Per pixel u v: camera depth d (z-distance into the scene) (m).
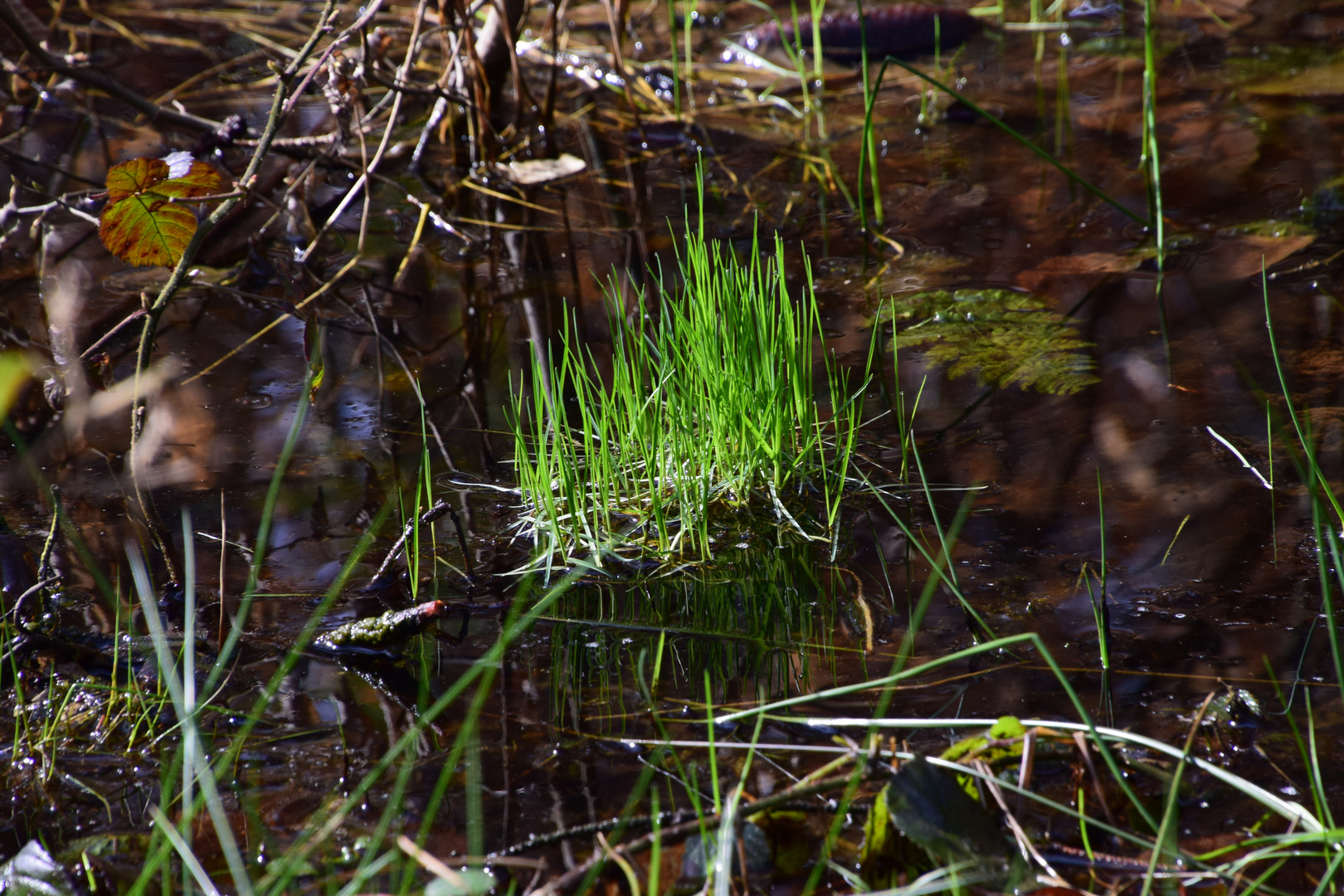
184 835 2.31
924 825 2.31
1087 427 2.53
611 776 2.35
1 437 2.54
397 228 2.80
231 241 2.77
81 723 2.37
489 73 2.93
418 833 2.33
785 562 2.46
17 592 2.43
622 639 2.42
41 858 2.32
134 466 2.52
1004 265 2.70
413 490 2.50
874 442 2.53
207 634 2.41
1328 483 2.47
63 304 2.68
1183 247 2.71
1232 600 2.42
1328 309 2.61
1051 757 2.34
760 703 2.38
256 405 2.57
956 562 2.45
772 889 2.32
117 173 2.50
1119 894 2.31
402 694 2.39
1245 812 2.34
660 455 2.51
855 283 2.69
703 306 2.50
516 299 2.69
